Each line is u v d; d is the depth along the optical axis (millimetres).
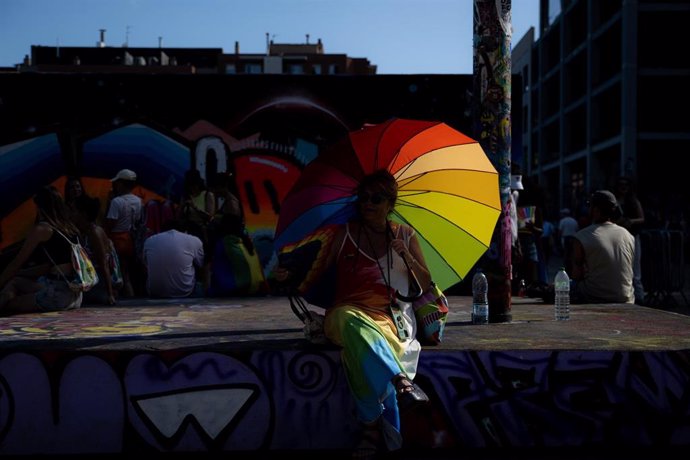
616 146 40094
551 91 54812
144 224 9352
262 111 9984
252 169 10016
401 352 4004
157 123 9992
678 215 33719
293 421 4164
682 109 37594
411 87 9812
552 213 50469
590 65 43156
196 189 9672
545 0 55875
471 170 4496
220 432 4141
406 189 4500
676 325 5371
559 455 4176
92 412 4098
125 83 9930
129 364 4109
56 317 5930
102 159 9938
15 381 4086
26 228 9852
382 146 4312
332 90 9922
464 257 4602
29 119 9867
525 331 5070
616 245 6914
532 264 9477
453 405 4219
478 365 4227
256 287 8359
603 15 42938
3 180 9852
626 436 4262
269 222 10039
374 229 4242
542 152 55812
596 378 4258
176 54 79125
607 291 6910
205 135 9992
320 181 4406
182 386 4129
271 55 78562
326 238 4242
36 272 6395
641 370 4262
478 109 5598
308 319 4352
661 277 11023
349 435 4172
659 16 37219
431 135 4324
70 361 4090
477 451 4223
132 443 4109
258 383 4152
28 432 4086
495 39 5547
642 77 37469
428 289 4414
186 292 8195
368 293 4121
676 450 4254
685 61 37375
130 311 6461
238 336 4707
